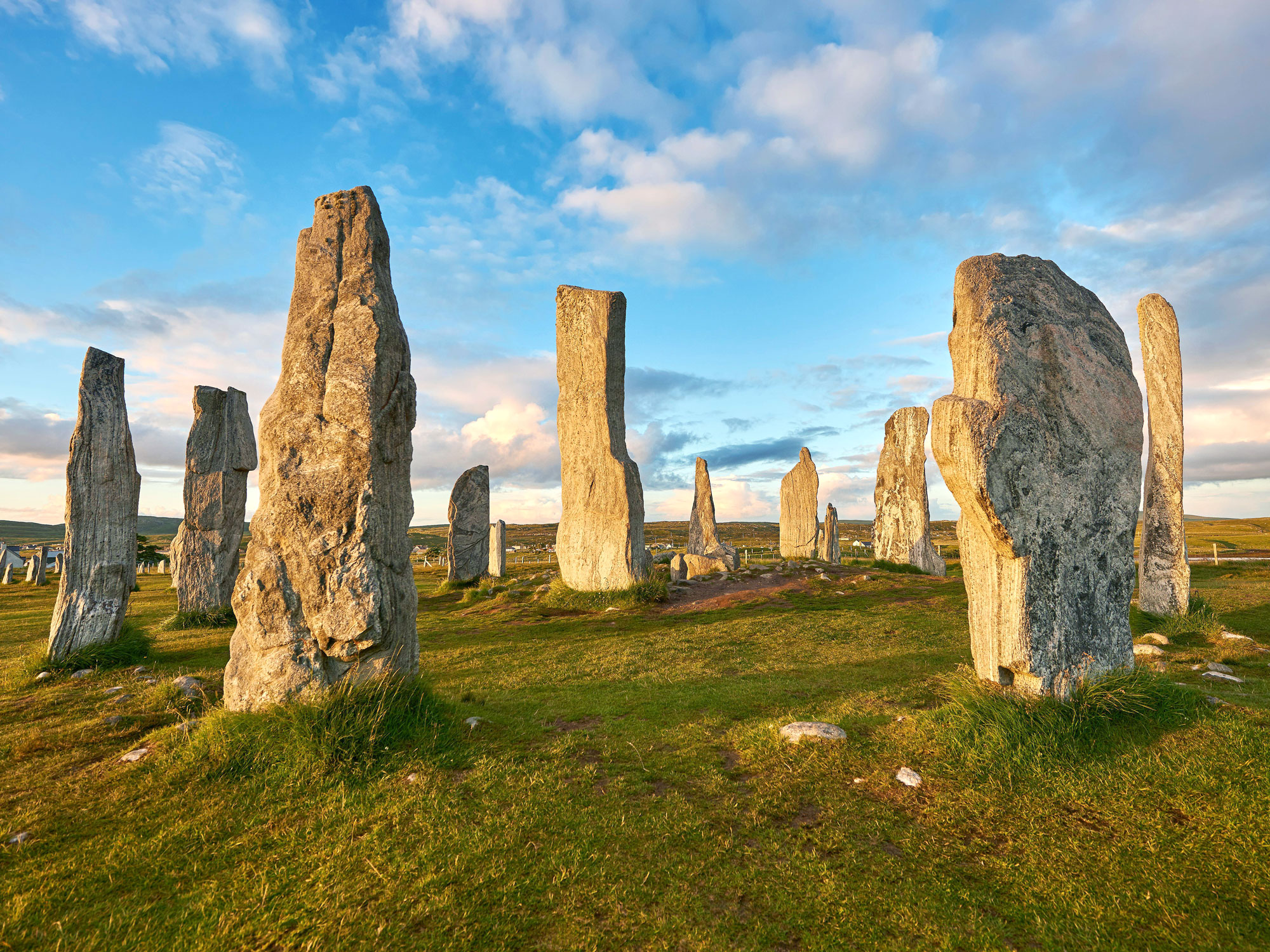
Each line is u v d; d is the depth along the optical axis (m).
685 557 19.75
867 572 17.48
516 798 4.27
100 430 9.62
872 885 3.33
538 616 13.48
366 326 5.85
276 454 5.72
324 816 4.09
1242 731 4.72
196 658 9.65
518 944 2.92
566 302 15.60
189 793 4.45
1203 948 2.88
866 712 5.89
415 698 5.59
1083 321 5.93
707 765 4.85
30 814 4.25
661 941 2.91
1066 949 2.89
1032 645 5.22
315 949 2.88
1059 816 3.97
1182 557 9.62
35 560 30.61
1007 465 5.23
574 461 15.45
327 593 5.43
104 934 3.05
